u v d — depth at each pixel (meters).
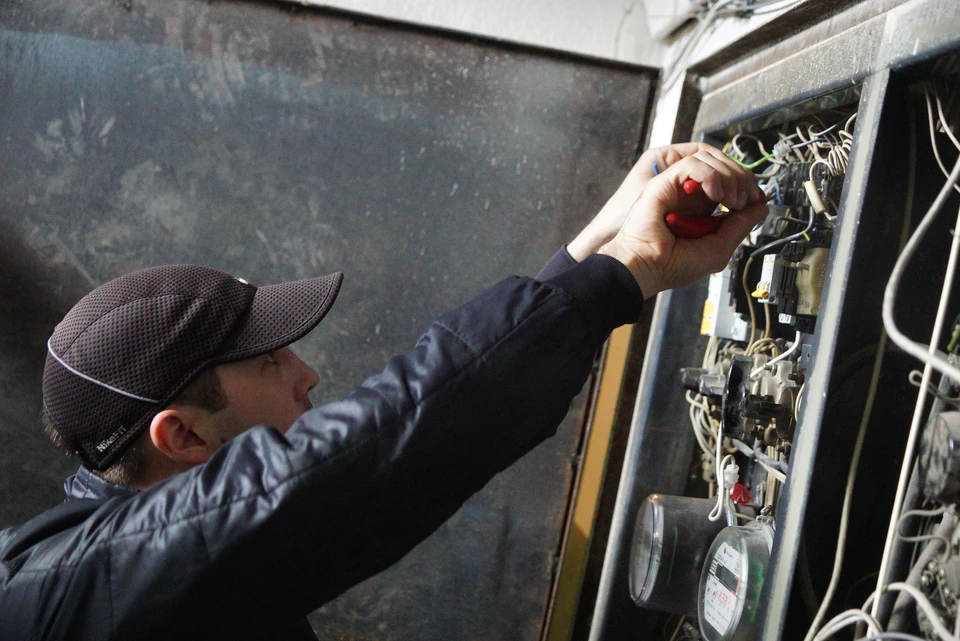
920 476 0.71
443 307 1.58
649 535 1.09
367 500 0.55
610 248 0.69
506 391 0.57
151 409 0.69
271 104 1.51
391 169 1.55
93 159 1.48
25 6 1.44
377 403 0.56
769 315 1.09
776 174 1.14
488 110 1.56
